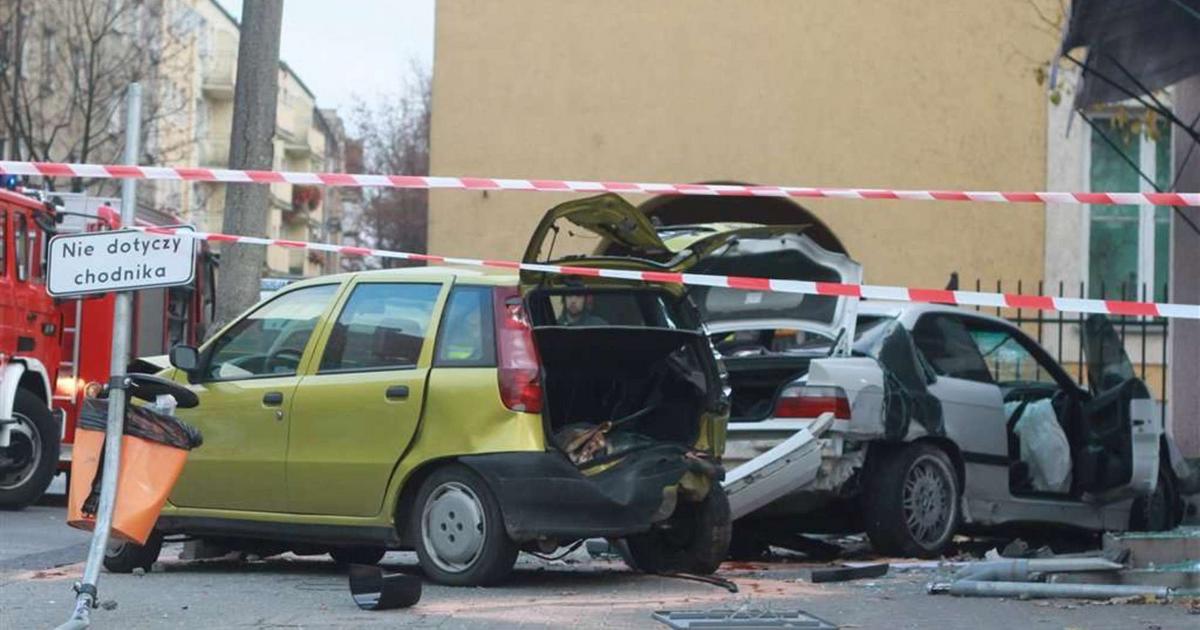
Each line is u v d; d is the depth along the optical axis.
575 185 16.58
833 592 16.73
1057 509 22.58
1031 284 36.91
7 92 73.62
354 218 143.50
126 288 13.35
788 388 19.80
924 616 14.94
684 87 37.47
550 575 18.25
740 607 15.36
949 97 37.00
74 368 29.55
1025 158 36.84
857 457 20.00
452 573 16.66
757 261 20.88
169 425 13.72
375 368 17.34
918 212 37.19
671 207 39.41
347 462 17.22
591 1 37.66
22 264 27.89
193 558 20.20
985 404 21.69
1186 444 23.33
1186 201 14.30
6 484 28.06
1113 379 22.39
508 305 16.77
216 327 27.38
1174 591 16.05
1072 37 18.80
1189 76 20.72
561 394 17.50
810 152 37.34
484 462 16.34
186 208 110.25
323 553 20.58
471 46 37.75
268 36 27.45
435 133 37.75
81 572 18.64
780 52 37.31
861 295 15.79
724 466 19.73
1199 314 14.37
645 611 15.12
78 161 76.56
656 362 17.78
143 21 83.56
